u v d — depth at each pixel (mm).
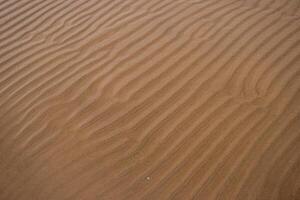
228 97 3160
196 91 3240
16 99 3332
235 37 3855
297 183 2512
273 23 4043
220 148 2771
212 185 2547
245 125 2914
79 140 2922
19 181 2717
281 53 3570
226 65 3484
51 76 3557
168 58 3643
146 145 2842
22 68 3703
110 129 2979
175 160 2725
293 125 2879
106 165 2736
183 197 2502
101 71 3561
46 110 3189
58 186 2648
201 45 3779
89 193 2584
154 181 2611
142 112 3090
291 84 3213
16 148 2918
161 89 3287
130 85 3359
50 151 2867
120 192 2570
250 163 2650
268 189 2490
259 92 3182
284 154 2682
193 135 2879
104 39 4023
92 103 3213
